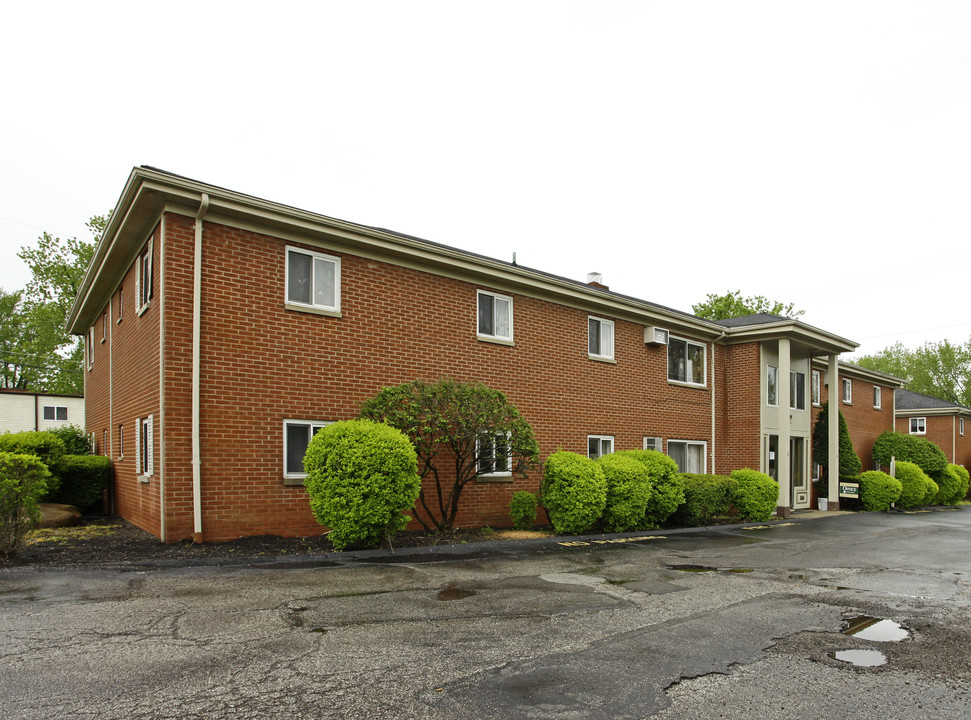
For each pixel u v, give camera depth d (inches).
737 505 665.0
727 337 810.2
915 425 1604.3
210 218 394.6
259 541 384.8
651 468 551.5
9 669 178.5
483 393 453.1
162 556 338.0
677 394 745.6
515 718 155.9
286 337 421.7
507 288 567.2
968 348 2220.7
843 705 169.3
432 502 491.5
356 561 351.6
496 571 337.1
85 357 821.2
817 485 912.9
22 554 340.2
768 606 277.0
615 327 674.8
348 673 182.1
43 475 342.3
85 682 170.6
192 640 206.5
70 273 1294.3
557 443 599.2
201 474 380.5
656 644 217.6
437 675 182.5
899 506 980.6
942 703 171.6
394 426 416.5
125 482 512.7
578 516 483.5
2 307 1740.9
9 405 1155.3
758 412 787.4
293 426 424.5
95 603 249.3
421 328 498.0
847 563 401.4
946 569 385.7
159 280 390.0
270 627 222.7
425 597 272.7
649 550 434.3
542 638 220.2
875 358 2632.9
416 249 484.1
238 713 153.9
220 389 390.9
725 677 188.1
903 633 238.8
